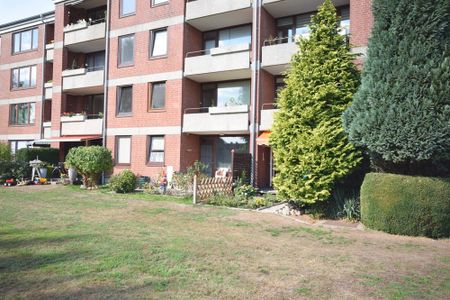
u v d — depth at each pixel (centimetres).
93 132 2300
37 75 2881
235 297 475
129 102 2184
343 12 1706
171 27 2000
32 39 2939
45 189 1844
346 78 1184
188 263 615
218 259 648
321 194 1108
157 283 515
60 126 2491
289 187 1170
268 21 1842
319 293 499
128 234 833
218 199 1396
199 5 1911
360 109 1008
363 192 999
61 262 600
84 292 475
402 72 914
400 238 880
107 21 2253
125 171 1800
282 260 657
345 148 1099
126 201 1422
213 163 2061
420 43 911
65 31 2478
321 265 632
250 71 1839
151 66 2069
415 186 905
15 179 2155
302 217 1133
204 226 961
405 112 898
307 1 1708
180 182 1738
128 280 523
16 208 1204
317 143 1110
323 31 1211
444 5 903
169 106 1992
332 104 1159
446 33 912
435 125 866
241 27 2005
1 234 811
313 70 1186
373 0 1036
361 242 823
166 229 908
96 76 2302
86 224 945
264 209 1274
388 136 919
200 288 502
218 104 2064
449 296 496
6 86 3084
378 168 1039
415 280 561
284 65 1716
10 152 2359
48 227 895
